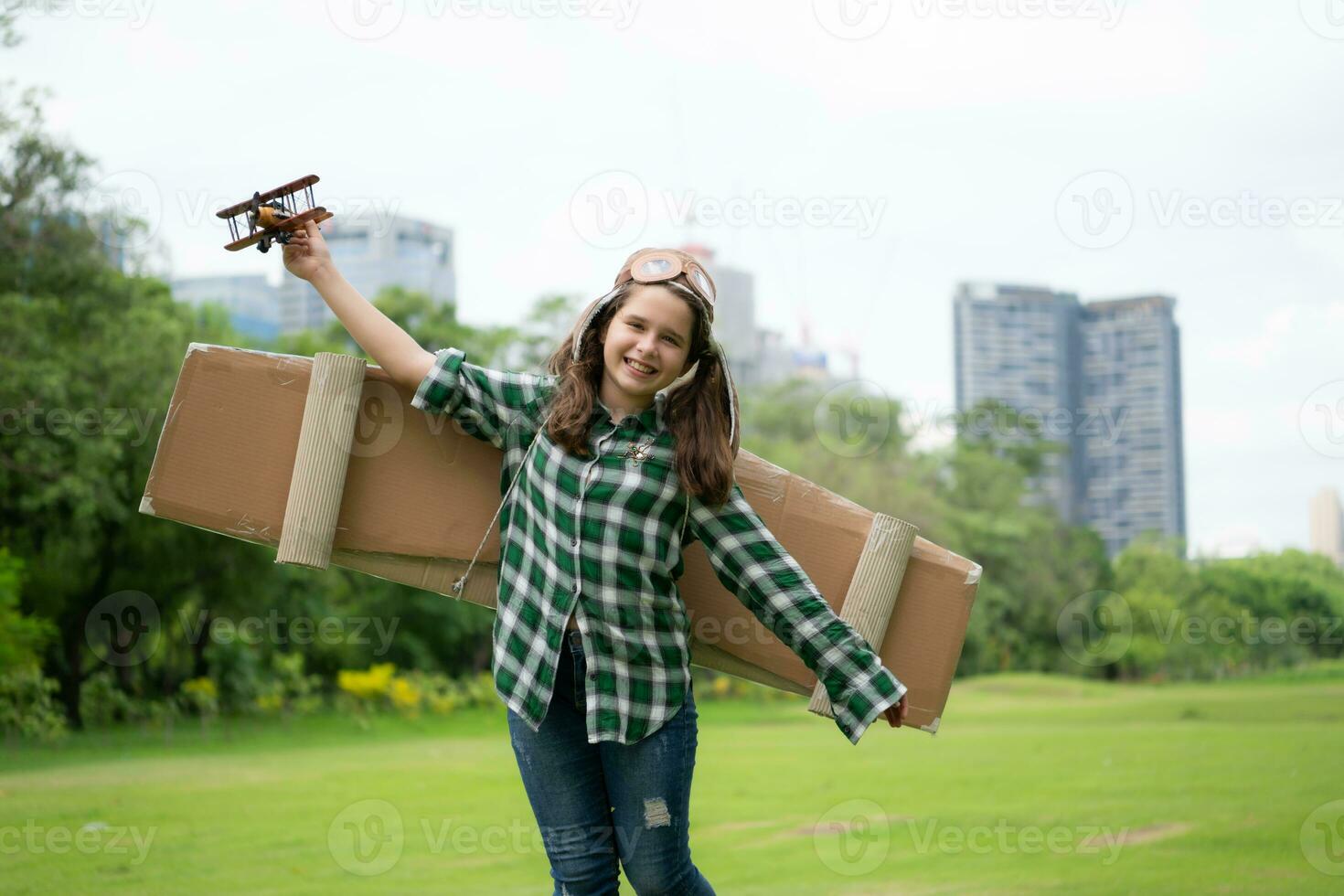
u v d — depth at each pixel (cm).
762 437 5409
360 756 1363
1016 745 1387
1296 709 2208
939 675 330
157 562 2266
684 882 289
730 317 7806
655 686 278
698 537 288
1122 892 527
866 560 323
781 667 328
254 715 2475
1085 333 7900
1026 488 5403
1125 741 1414
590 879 284
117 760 1309
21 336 1834
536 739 283
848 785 977
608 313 287
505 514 297
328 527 306
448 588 321
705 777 1045
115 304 2003
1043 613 4794
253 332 4578
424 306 3897
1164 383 7612
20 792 946
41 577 2097
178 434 313
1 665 1739
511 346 3950
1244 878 558
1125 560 4753
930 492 5022
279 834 705
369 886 548
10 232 1830
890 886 552
